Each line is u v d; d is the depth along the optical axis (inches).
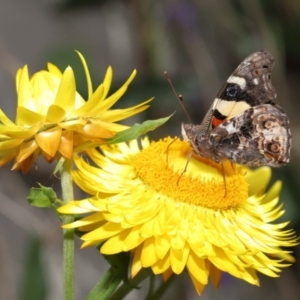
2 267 24.1
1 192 24.1
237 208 16.2
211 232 15.8
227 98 16.1
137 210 15.7
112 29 27.2
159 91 22.9
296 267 27.1
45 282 20.6
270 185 22.9
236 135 16.0
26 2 26.9
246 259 15.6
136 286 15.9
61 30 27.2
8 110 25.2
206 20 25.3
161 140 16.4
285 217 22.8
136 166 16.1
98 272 25.4
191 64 25.4
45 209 24.2
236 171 16.3
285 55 27.6
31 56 26.6
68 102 15.4
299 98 30.2
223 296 26.8
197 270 15.4
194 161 16.2
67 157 15.4
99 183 16.0
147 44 24.6
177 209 15.9
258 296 27.1
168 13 24.5
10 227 24.8
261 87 16.3
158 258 15.2
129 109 15.7
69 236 15.6
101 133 15.5
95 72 23.0
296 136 27.9
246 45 24.5
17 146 15.5
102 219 15.5
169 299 23.0
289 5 26.3
